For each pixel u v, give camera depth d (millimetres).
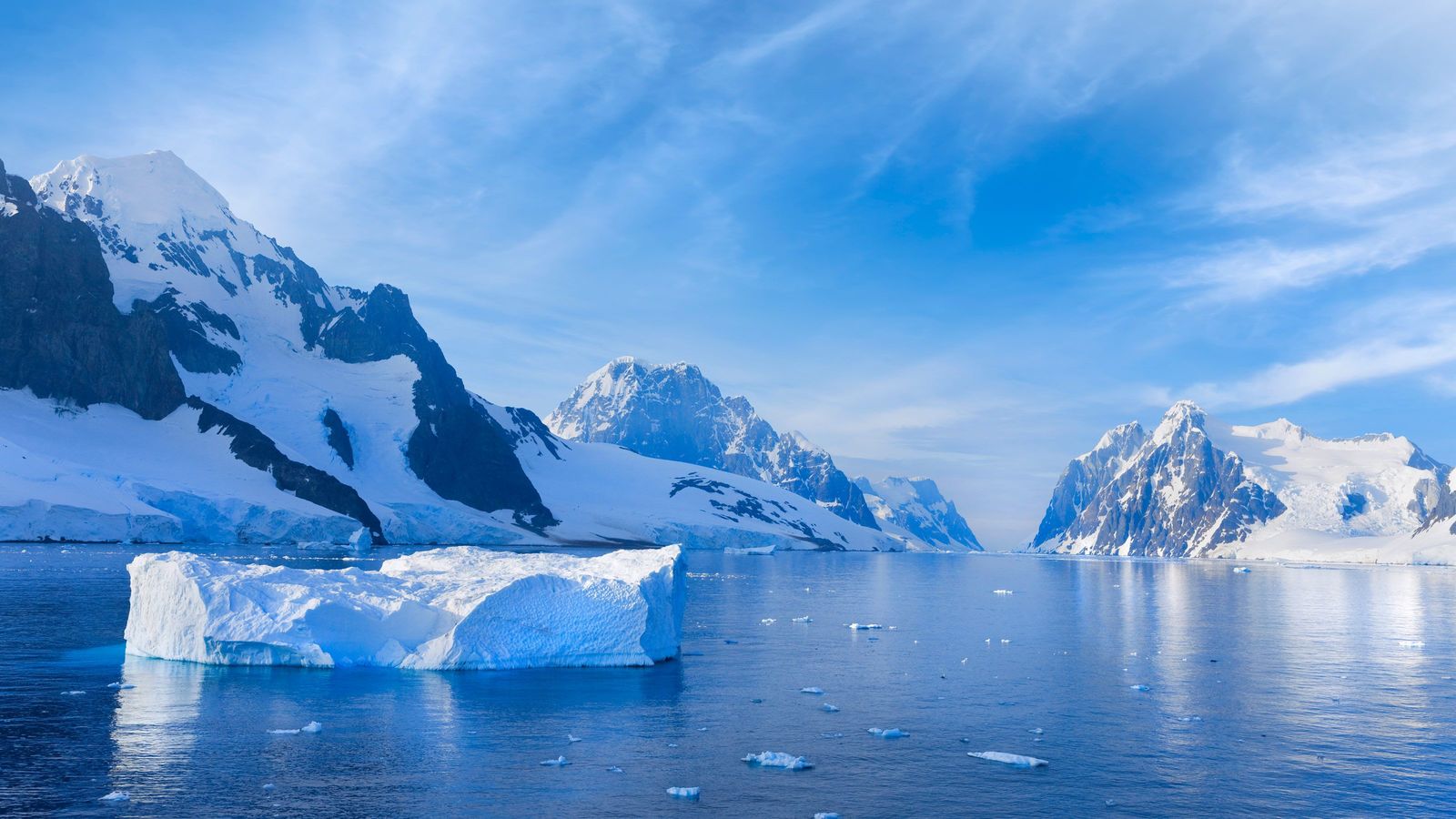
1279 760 33656
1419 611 94938
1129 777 31359
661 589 52594
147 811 25969
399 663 46594
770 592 109188
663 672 48875
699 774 30719
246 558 120312
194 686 41438
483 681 44250
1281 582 159625
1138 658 56906
